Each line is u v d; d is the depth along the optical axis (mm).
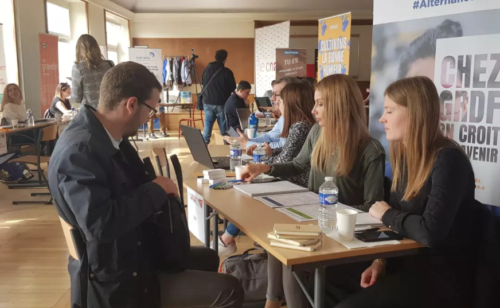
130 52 10156
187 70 11953
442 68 2584
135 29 12203
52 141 6445
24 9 7250
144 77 1575
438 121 1695
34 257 3422
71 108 7543
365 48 12578
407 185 1755
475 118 2410
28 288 2898
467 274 1690
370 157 2059
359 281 1925
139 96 1562
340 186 2133
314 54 12586
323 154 2213
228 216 1836
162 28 12227
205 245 2432
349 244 1509
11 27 7027
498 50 2301
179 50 12328
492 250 1689
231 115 6109
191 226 2631
